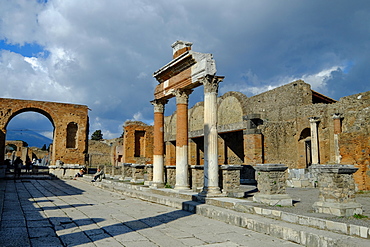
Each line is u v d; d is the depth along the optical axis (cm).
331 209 821
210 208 1023
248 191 1614
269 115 3144
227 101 3531
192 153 3488
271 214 852
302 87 2889
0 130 3244
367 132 1582
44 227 834
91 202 1387
